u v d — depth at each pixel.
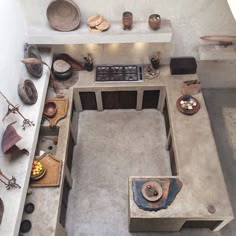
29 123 3.14
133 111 4.57
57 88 3.91
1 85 2.83
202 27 3.68
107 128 4.40
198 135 3.52
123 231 3.54
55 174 3.16
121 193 3.83
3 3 2.90
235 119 4.46
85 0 3.36
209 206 3.00
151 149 4.20
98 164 4.08
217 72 4.43
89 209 3.71
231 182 3.90
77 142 4.28
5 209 2.61
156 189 3.07
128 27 3.48
